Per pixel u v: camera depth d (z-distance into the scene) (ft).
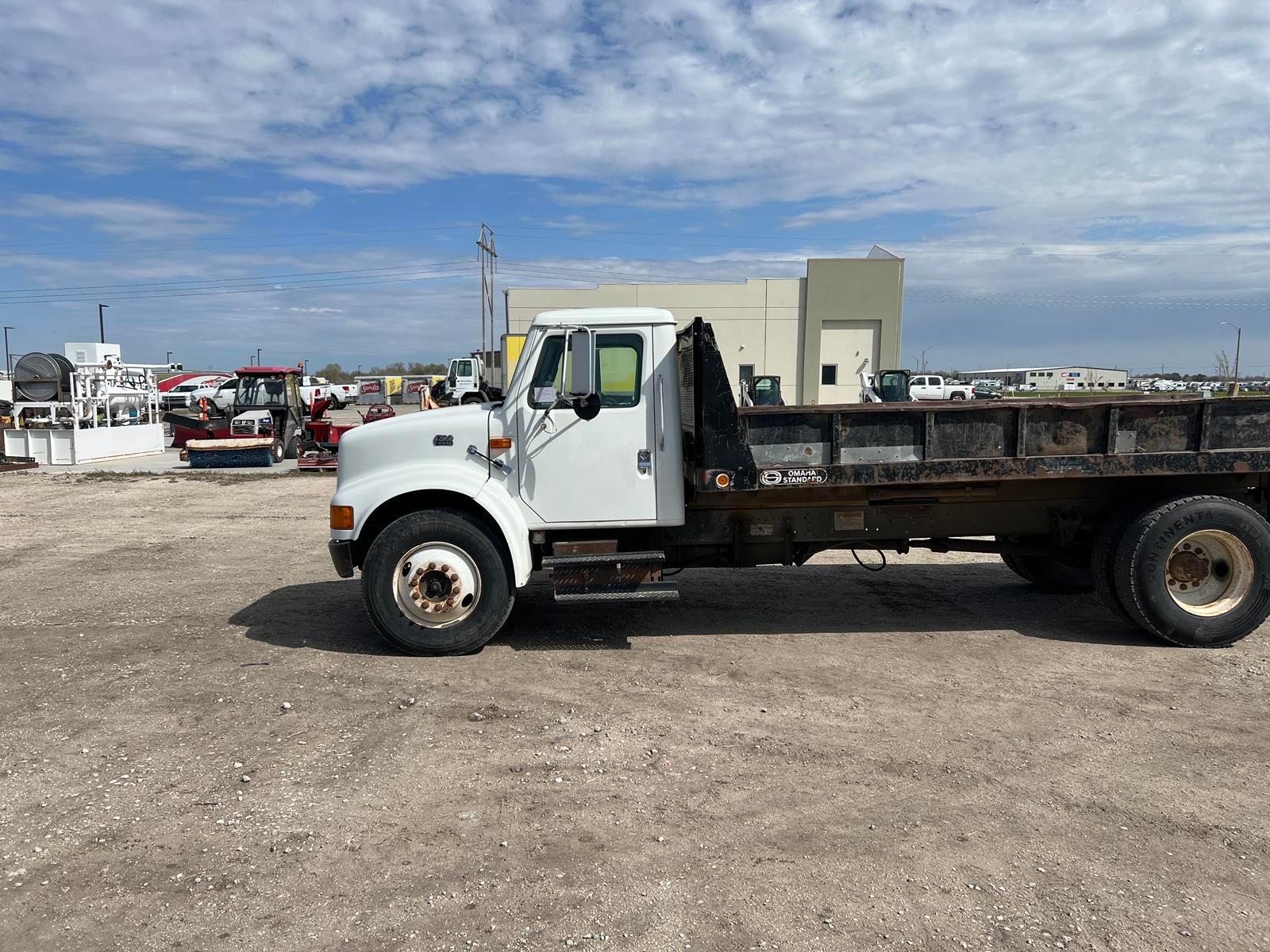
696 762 13.85
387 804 12.48
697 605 24.13
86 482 55.72
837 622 22.36
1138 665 18.69
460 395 130.21
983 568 29.32
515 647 20.10
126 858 11.04
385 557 19.01
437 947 9.24
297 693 16.99
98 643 20.44
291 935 9.48
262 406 73.61
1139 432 19.58
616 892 10.26
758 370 133.69
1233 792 12.78
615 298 130.62
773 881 10.48
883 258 131.23
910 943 9.28
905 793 12.76
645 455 19.43
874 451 19.30
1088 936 9.40
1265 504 20.93
